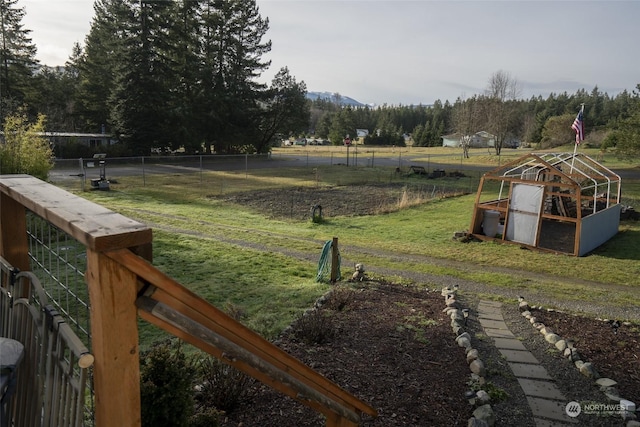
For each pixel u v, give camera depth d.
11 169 15.88
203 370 4.29
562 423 4.32
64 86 50.06
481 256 13.55
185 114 43.19
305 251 12.77
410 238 15.72
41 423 1.60
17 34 41.47
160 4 41.19
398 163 50.06
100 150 39.09
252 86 49.50
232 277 9.57
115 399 1.25
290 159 52.38
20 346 1.52
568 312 8.43
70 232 1.24
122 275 1.20
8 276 1.85
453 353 5.73
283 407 4.07
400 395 4.50
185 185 27.12
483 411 4.19
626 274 11.94
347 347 5.71
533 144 84.88
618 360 5.99
